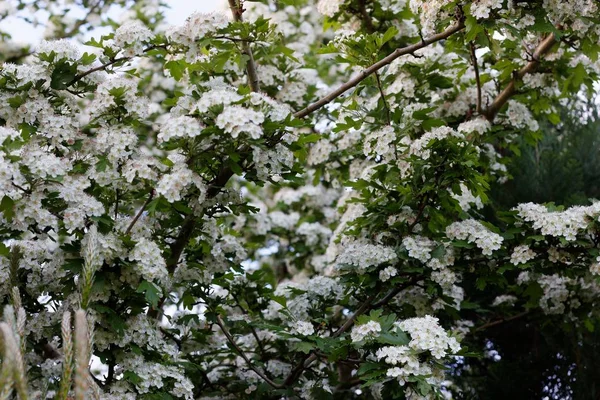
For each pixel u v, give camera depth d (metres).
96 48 4.48
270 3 7.32
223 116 3.67
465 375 6.02
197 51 4.36
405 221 4.57
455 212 4.80
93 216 3.61
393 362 3.59
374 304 4.61
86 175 3.82
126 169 3.79
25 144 3.70
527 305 5.29
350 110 4.99
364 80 5.01
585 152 6.30
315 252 6.66
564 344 5.70
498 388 5.78
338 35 4.94
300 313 4.72
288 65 5.69
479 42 4.41
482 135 5.33
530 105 5.65
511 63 5.35
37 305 3.99
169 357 4.03
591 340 5.51
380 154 4.61
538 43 5.45
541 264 4.43
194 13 4.33
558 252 4.29
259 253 6.95
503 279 4.46
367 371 3.84
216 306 4.82
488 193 6.05
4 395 2.04
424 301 4.60
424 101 5.43
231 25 4.48
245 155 4.04
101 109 3.92
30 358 3.91
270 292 4.98
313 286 4.77
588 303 5.12
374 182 4.64
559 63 5.33
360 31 5.25
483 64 5.69
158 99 6.77
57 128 3.82
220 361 5.52
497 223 6.01
